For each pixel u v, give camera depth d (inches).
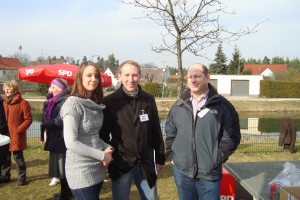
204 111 100.7
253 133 311.4
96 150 87.4
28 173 194.4
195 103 106.1
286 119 261.0
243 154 251.4
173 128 113.6
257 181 118.4
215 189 100.2
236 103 930.7
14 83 166.6
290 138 257.0
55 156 141.4
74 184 87.7
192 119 103.7
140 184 102.6
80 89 92.2
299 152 259.4
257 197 103.9
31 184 173.5
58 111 138.3
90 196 89.1
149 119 102.1
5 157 171.6
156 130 107.3
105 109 100.0
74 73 213.6
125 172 97.5
